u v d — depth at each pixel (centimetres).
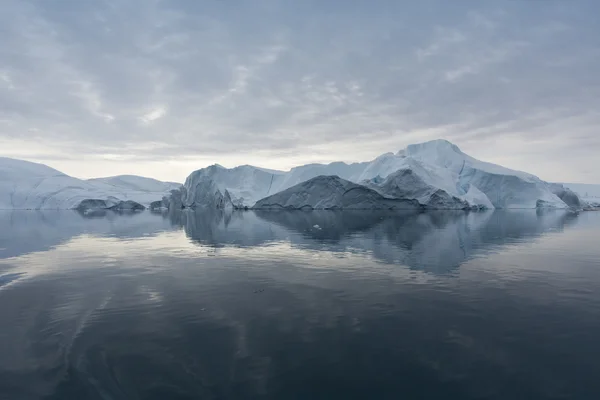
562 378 516
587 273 1145
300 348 617
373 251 1617
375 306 828
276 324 725
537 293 920
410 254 1528
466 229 2670
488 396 479
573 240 1994
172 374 536
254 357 586
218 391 494
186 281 1080
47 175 10919
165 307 835
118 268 1279
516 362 562
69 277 1140
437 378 521
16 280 1103
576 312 777
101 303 867
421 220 3681
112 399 478
